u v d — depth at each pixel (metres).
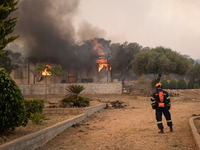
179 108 16.81
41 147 5.91
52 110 11.98
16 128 6.72
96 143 6.29
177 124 8.62
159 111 7.19
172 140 5.96
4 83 5.37
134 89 41.22
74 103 14.16
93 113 14.89
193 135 6.02
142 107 20.03
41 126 7.30
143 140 6.22
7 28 7.57
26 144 5.20
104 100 24.83
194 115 11.30
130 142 6.12
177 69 36.19
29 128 6.84
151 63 34.91
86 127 9.03
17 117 5.66
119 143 6.11
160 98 7.16
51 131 6.88
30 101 8.83
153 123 9.45
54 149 5.75
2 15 7.25
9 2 7.48
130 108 19.34
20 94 5.82
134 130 7.93
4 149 4.33
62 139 6.94
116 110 17.56
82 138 7.03
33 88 37.84
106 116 13.55
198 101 24.84
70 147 5.93
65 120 9.08
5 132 5.70
